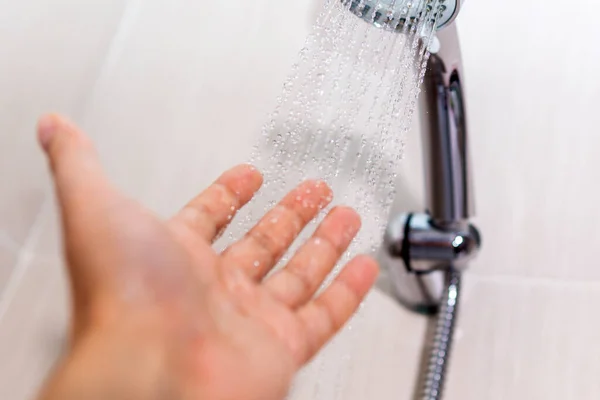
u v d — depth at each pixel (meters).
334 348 0.69
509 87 0.73
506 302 0.71
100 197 0.51
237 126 0.77
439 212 0.67
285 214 0.61
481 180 0.73
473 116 0.73
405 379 0.71
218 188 0.61
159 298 0.51
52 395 0.47
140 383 0.48
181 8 0.79
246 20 0.78
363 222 0.69
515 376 0.69
